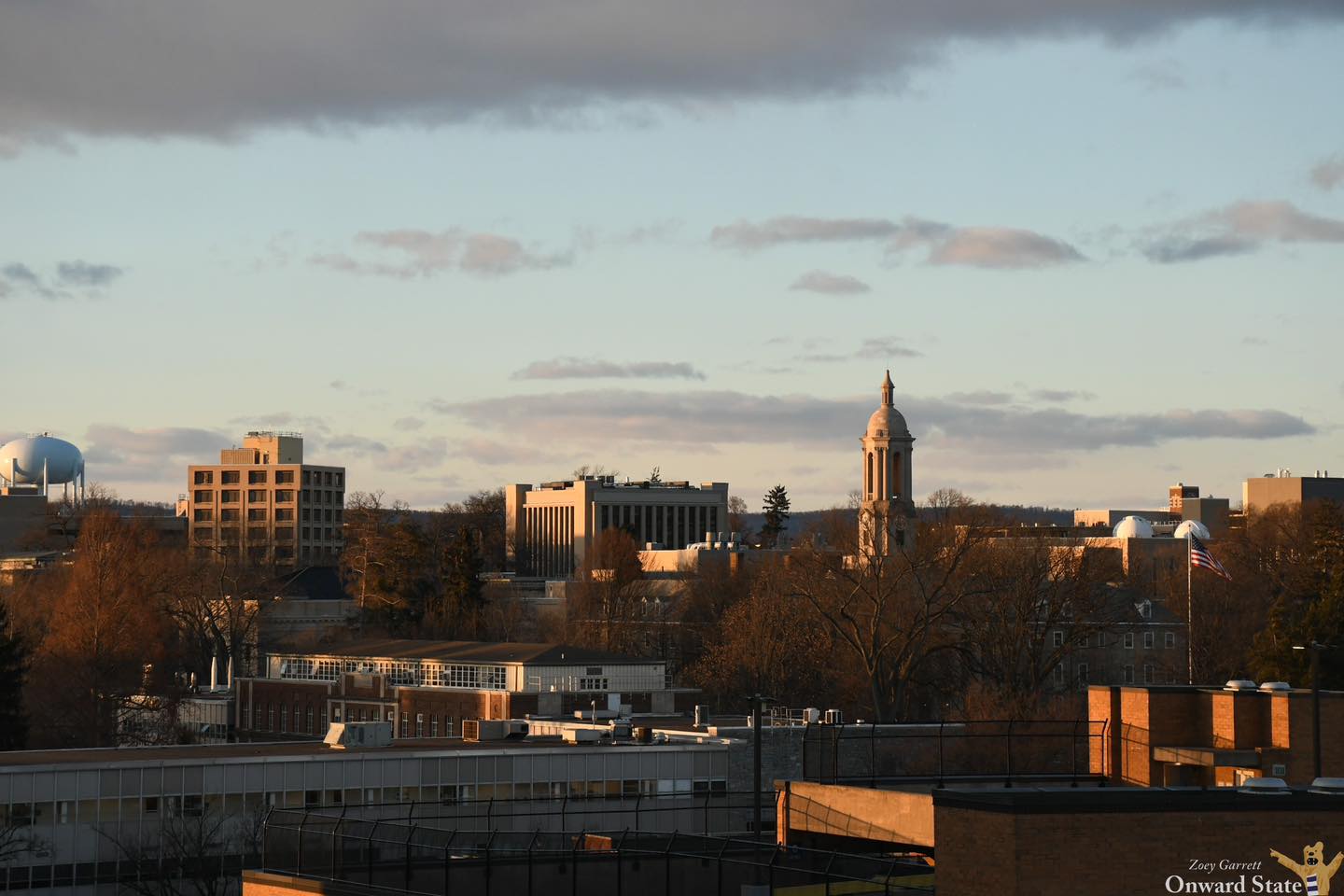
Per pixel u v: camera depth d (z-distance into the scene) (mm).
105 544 192875
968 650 171375
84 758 107938
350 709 199125
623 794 115562
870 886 55031
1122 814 43094
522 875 62719
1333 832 43594
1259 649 160125
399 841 68500
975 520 185750
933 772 119062
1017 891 42500
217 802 106312
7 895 100062
